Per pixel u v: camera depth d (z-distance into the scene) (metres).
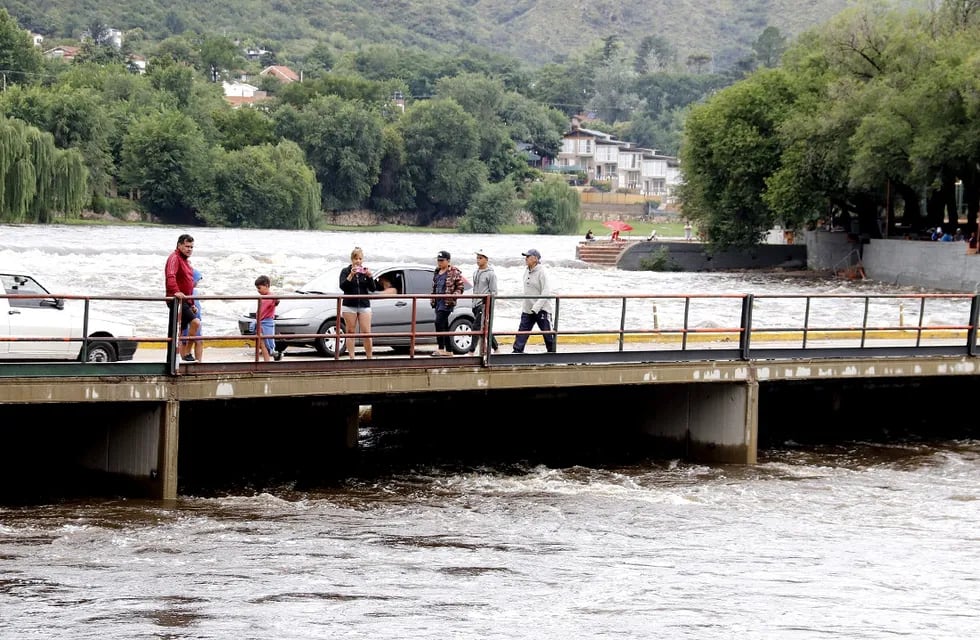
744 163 95.56
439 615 17.55
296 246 122.12
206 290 67.00
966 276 82.12
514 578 19.62
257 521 22.62
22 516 22.20
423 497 25.39
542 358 26.84
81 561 19.53
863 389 34.66
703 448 30.00
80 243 104.31
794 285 86.06
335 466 28.42
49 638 15.94
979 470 30.14
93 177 166.12
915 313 67.19
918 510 25.70
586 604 18.38
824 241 98.75
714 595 19.11
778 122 93.44
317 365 24.23
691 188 104.31
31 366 21.50
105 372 22.22
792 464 30.09
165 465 23.17
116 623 16.62
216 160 179.12
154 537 21.14
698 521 24.14
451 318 31.56
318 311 29.72
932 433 35.31
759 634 17.30
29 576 18.59
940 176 84.00
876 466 30.23
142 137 174.25
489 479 27.38
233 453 28.14
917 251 86.88
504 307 55.75
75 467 25.00
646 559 21.17
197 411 26.03
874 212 97.00
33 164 130.00
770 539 22.91
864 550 22.25
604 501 25.53
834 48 89.56
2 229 119.62
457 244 145.75
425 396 27.62
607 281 86.31
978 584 20.23
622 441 31.89
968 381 36.81
